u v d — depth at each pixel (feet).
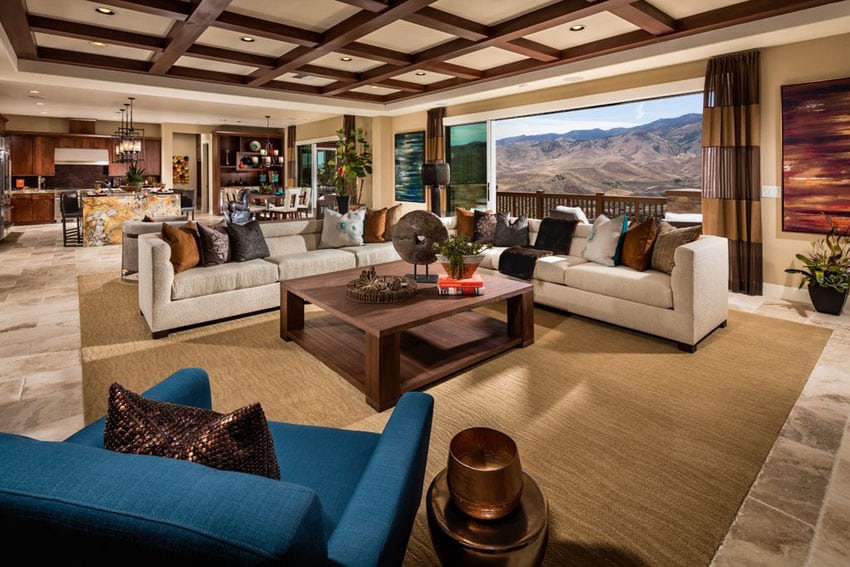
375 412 8.39
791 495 6.14
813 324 13.12
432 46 17.17
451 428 7.80
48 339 11.90
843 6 12.33
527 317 11.39
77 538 2.11
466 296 10.41
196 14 12.53
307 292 10.80
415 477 3.85
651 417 8.13
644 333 12.38
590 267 13.28
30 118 37.27
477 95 23.53
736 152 15.98
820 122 14.48
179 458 2.79
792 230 15.42
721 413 8.25
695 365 10.33
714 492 6.22
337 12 13.69
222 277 13.03
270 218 35.60
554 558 5.13
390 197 32.35
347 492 4.03
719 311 12.19
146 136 42.45
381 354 8.32
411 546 5.36
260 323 13.34
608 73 18.63
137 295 16.26
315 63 19.85
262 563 1.92
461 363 9.91
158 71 19.04
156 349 11.30
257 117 37.42
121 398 3.12
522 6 13.32
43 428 7.76
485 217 17.69
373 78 21.07
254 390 9.20
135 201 28.35
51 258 23.09
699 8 13.61
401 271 12.96
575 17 13.17
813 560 5.09
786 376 9.74
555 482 6.42
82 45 16.67
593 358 10.75
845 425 7.82
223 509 2.05
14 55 15.98
